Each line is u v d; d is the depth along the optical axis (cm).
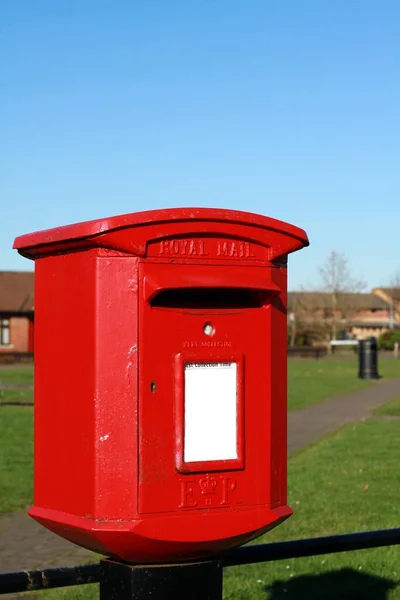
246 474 278
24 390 2712
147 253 264
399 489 1033
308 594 614
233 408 276
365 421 1897
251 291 283
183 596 275
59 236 271
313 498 977
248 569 680
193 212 268
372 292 11838
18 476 1138
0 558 743
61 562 730
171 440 266
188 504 267
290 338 7094
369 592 620
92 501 263
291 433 1688
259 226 280
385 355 6319
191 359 268
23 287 6531
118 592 278
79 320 273
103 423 263
